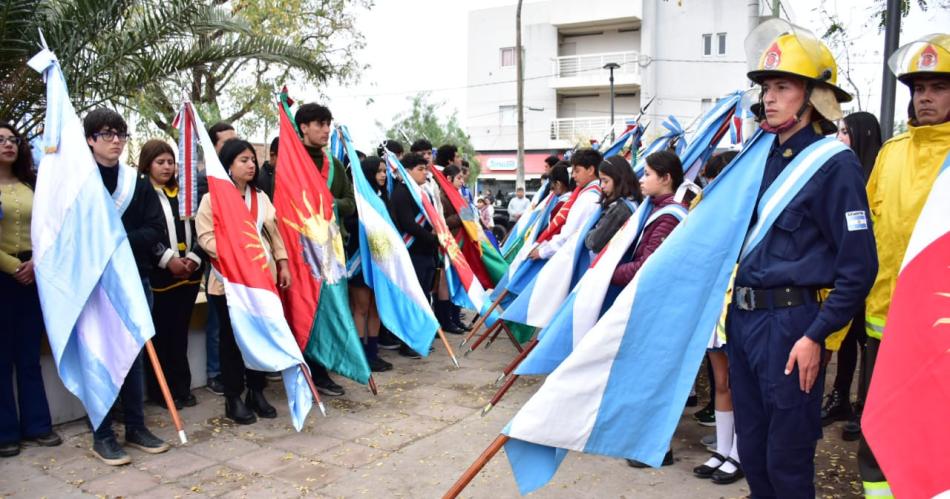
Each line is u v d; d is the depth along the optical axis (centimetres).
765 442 272
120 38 680
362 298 620
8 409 417
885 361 226
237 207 469
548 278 522
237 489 373
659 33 3244
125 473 393
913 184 349
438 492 369
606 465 407
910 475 209
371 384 543
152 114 1083
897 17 620
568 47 3478
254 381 497
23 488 370
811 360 244
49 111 408
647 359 276
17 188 420
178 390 511
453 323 851
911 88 341
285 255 512
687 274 275
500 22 3488
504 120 3528
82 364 398
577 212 545
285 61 829
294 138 545
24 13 591
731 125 559
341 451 429
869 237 240
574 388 276
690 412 514
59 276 394
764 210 261
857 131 455
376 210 613
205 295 600
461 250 788
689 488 376
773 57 258
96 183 408
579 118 3381
